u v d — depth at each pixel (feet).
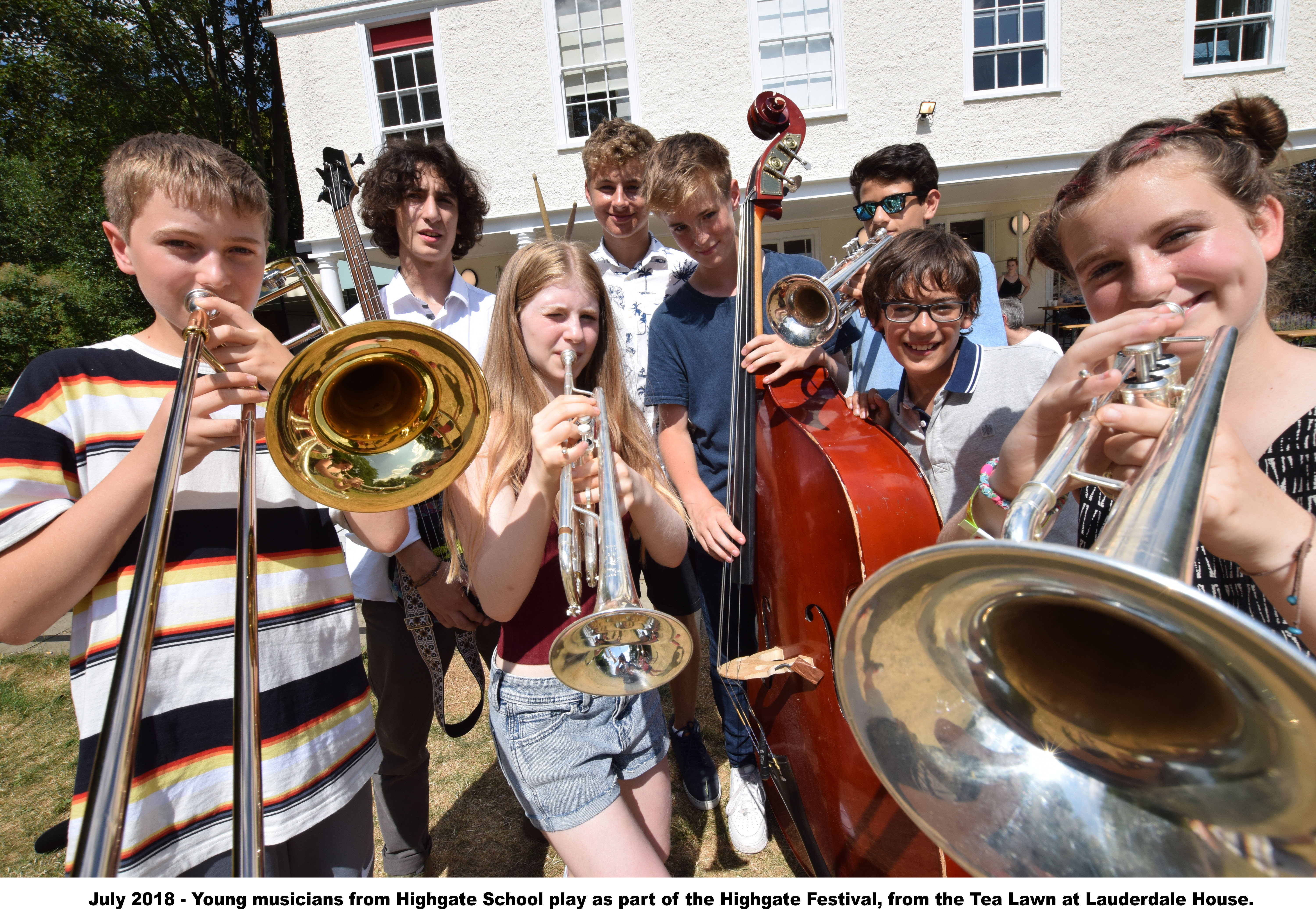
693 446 8.39
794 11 29.37
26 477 3.98
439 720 8.18
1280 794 2.48
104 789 2.44
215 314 3.97
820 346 6.54
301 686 4.75
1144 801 2.92
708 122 30.25
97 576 3.96
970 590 3.02
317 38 31.19
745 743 7.84
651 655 4.26
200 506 4.55
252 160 72.13
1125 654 3.06
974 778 3.21
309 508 5.09
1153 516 2.50
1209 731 2.79
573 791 4.97
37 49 63.98
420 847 7.78
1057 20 28.68
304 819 4.60
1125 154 3.76
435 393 4.74
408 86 31.65
